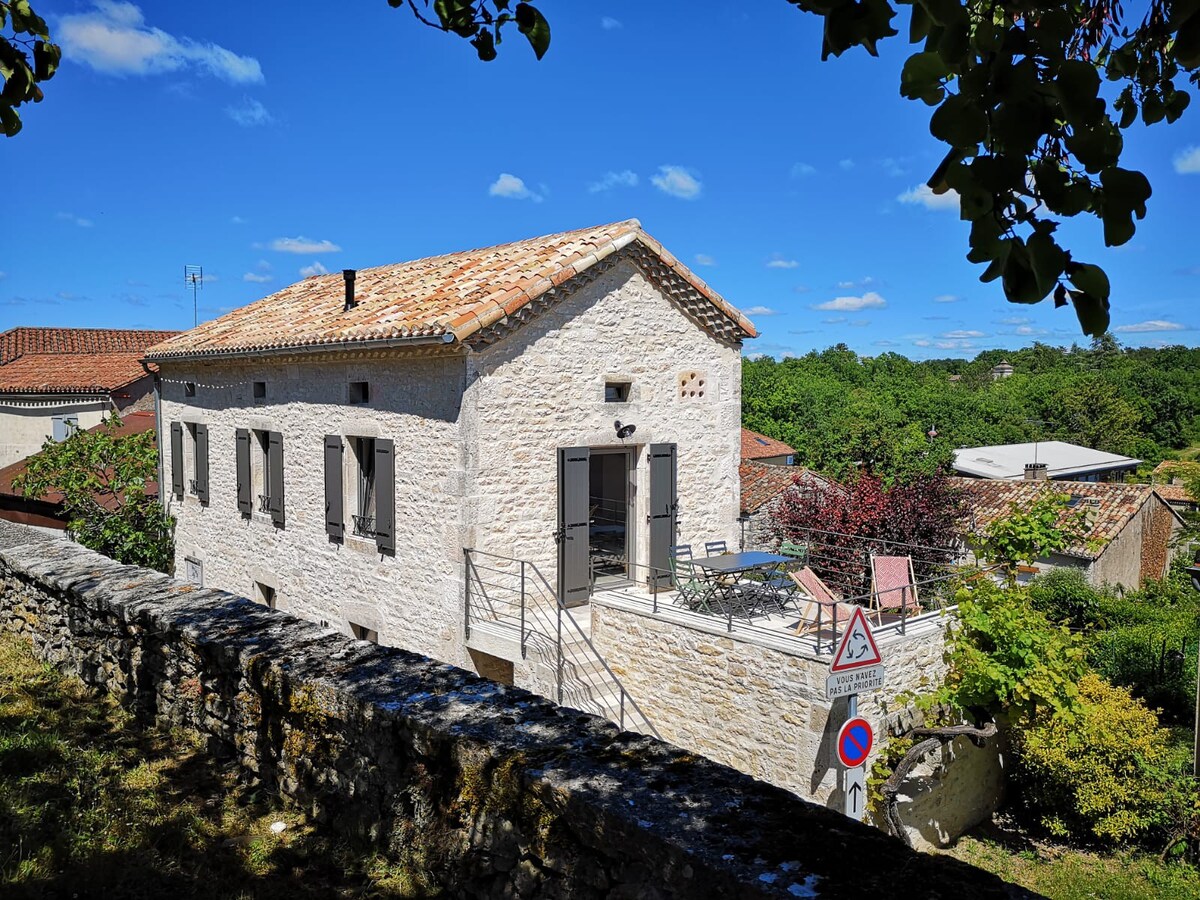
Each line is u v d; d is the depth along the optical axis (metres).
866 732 7.12
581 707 9.61
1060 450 37.69
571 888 2.85
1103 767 9.91
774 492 18.62
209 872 3.57
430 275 12.91
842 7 1.64
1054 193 1.59
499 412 10.16
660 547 11.82
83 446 16.27
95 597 5.73
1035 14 1.70
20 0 3.21
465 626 10.05
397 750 3.62
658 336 11.82
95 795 4.14
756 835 2.51
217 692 4.71
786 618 10.19
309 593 12.66
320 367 12.19
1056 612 17.09
